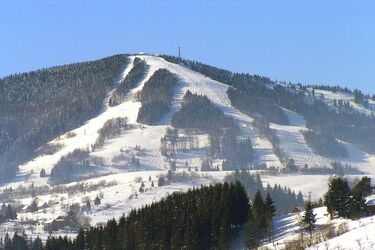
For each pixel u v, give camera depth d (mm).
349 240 159500
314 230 191875
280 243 189125
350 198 196875
